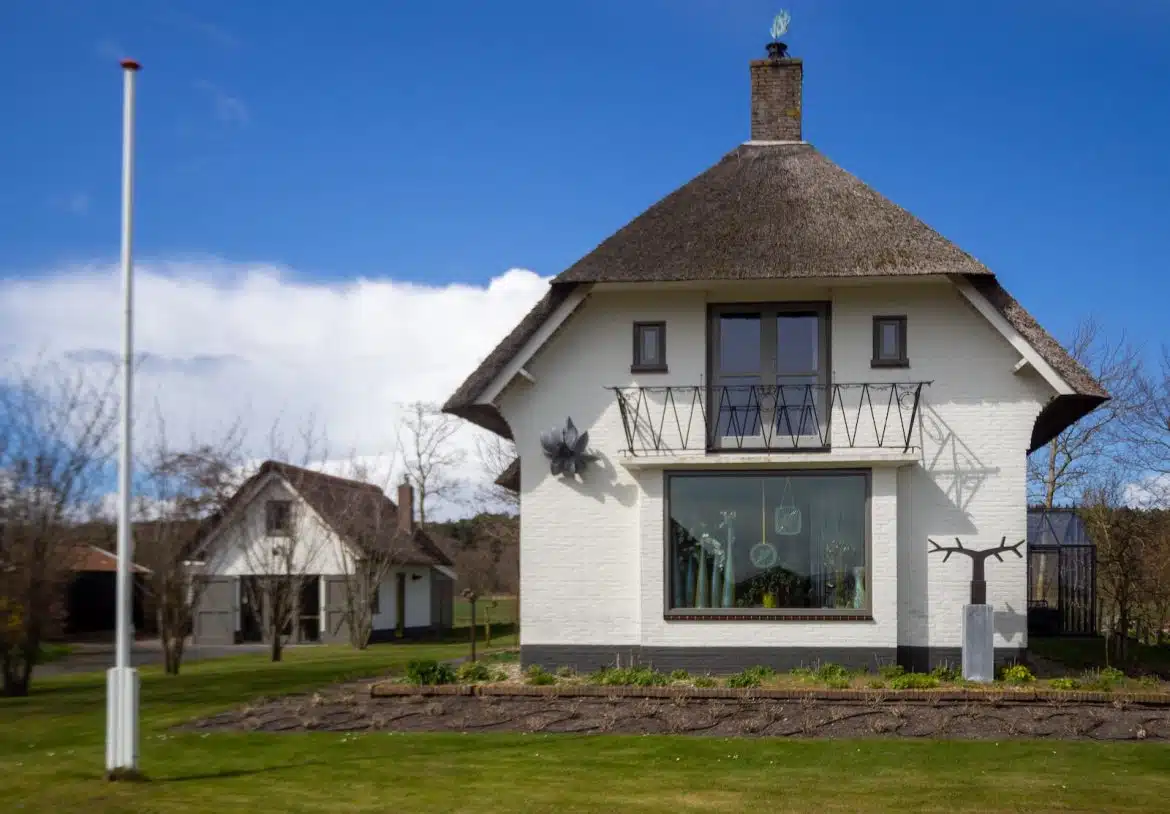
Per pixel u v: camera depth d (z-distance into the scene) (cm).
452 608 4591
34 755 1207
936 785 1050
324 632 3706
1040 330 1705
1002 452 1722
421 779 1073
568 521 1786
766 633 1706
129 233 1055
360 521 3653
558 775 1092
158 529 2305
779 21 2062
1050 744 1243
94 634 4075
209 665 2616
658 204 1872
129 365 1051
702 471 1747
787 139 2027
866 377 1752
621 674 1580
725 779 1076
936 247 1698
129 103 1059
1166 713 1380
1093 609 2427
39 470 1789
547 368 1805
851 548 1716
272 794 1009
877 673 1670
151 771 1109
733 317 1802
